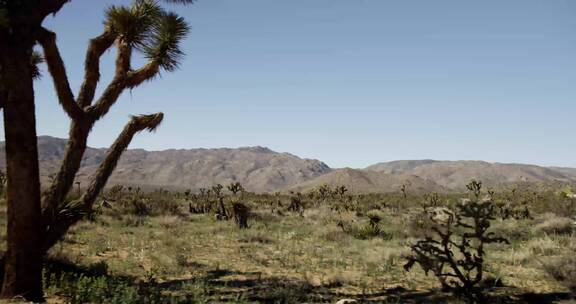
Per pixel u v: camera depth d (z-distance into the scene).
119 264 12.18
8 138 7.56
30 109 7.64
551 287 10.64
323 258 14.27
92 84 9.47
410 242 17.36
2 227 17.20
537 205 33.69
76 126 8.92
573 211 28.34
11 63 7.43
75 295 7.59
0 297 7.57
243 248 16.33
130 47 9.73
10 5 7.54
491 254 14.73
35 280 7.77
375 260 13.47
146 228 21.50
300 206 40.81
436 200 46.72
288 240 18.62
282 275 11.63
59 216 8.51
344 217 30.03
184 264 12.39
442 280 9.46
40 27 7.86
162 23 10.05
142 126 9.74
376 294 9.84
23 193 7.61
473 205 9.17
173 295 8.88
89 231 18.84
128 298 7.55
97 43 9.56
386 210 39.62
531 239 18.06
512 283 10.98
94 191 9.09
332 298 9.27
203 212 34.88
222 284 10.38
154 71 9.83
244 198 55.47
